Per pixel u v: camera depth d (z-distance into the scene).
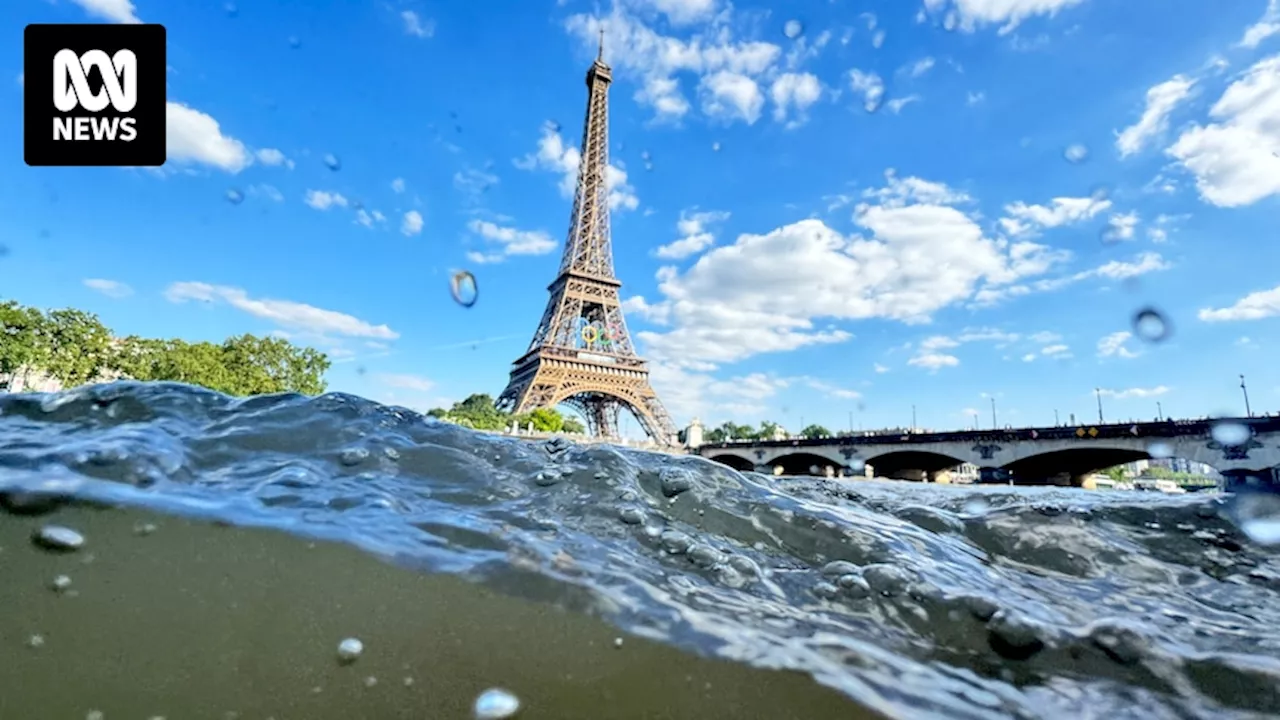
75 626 1.00
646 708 0.98
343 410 2.06
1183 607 1.59
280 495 1.43
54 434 1.52
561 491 1.84
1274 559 1.93
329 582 1.16
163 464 1.46
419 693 0.98
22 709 0.89
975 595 1.47
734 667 1.07
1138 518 2.25
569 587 1.24
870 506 2.47
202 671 0.97
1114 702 1.10
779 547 1.73
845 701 1.01
